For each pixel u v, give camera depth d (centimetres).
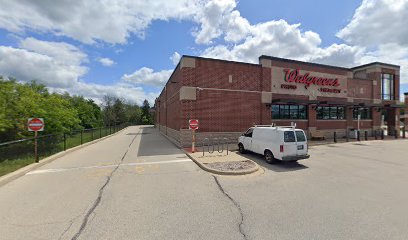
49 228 426
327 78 2253
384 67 2662
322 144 1852
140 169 926
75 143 1733
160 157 1210
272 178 798
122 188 673
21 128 1297
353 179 789
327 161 1123
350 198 593
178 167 967
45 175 824
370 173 878
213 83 1731
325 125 2262
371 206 536
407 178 805
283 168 962
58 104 1622
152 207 530
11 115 1277
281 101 1864
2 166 906
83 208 522
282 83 2022
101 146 1681
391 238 388
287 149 994
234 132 1792
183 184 718
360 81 2494
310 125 2148
